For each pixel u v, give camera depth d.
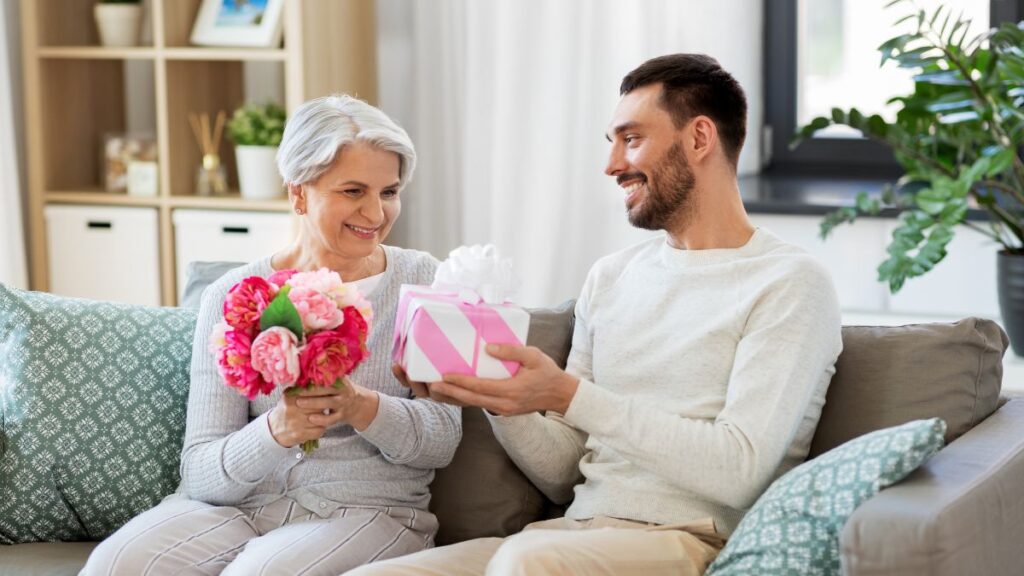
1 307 2.33
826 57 4.01
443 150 4.14
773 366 1.96
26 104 4.04
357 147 2.12
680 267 2.14
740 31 3.85
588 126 3.87
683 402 2.07
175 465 2.32
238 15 3.93
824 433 2.11
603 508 2.07
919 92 3.13
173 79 3.97
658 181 2.12
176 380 2.35
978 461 1.83
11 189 4.00
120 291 4.05
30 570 2.13
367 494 2.14
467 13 3.96
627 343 2.15
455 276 1.97
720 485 1.93
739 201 2.17
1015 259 3.01
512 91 3.87
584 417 1.97
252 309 1.88
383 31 4.26
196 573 2.00
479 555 2.00
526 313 1.94
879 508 1.65
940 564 1.61
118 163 4.06
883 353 2.11
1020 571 1.86
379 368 2.19
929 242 2.93
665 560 1.88
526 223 3.92
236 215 3.91
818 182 3.91
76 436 2.27
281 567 1.93
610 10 3.79
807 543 1.77
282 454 2.02
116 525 2.29
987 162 2.87
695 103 2.10
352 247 2.17
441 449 2.16
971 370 2.09
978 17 3.78
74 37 4.17
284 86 4.30
